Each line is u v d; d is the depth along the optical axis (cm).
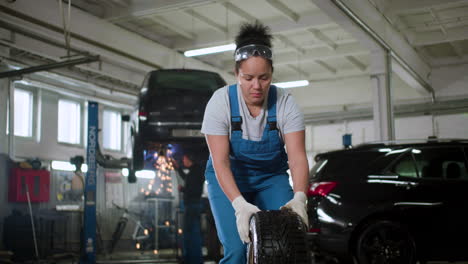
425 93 1672
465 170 536
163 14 1196
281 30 1248
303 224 152
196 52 1175
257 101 184
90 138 807
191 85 733
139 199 1452
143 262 852
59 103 1417
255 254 144
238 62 181
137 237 1266
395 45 1261
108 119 1619
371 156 551
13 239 1017
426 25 1346
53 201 1284
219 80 762
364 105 1777
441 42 1393
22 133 1292
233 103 192
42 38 1065
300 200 171
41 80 1268
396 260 518
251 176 200
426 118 1684
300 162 188
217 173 187
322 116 1797
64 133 1432
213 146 191
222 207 192
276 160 199
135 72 1454
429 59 1655
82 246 788
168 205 1362
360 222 524
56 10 986
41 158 1323
